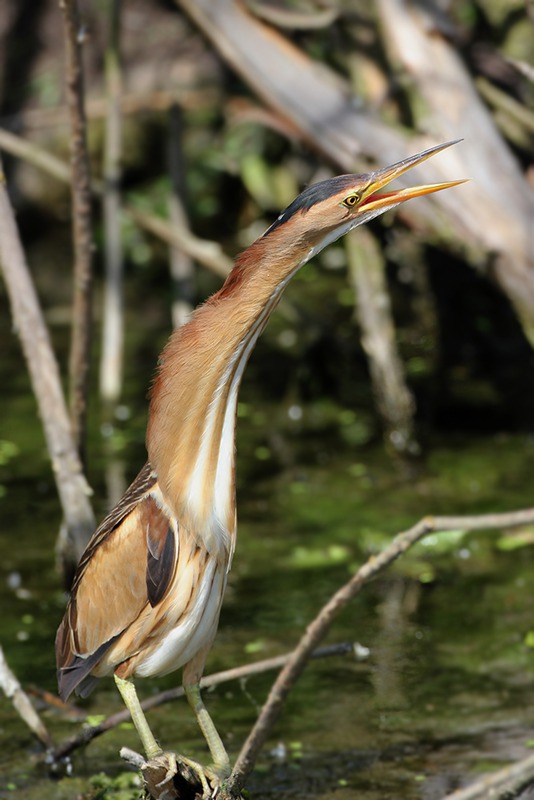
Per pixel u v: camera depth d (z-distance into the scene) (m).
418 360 14.40
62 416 8.41
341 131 12.18
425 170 11.44
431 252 14.81
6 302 17.47
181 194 15.43
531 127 12.23
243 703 8.55
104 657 6.31
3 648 9.12
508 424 13.59
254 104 15.94
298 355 15.65
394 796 7.34
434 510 11.31
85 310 8.99
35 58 20.00
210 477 6.04
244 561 10.52
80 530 8.18
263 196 18.30
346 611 9.75
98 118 18.98
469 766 7.65
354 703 8.49
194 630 6.11
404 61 11.88
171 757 5.80
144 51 19.69
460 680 8.73
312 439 13.31
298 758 7.82
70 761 7.83
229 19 13.05
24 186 19.17
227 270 13.91
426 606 9.81
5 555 10.63
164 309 17.02
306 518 11.30
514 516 5.66
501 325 15.21
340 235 5.97
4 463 12.56
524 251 11.11
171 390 6.04
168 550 6.04
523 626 9.43
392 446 13.02
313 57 14.51
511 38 13.23
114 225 14.43
